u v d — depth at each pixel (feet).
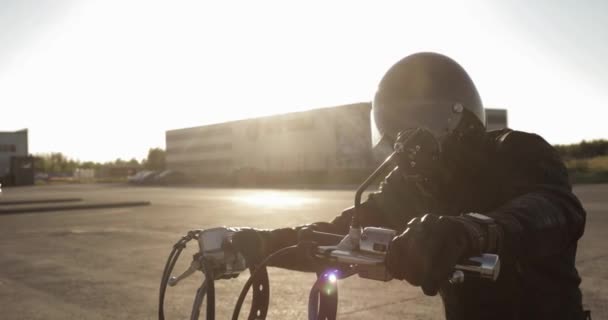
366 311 17.44
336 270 3.76
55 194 130.72
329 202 75.20
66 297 20.30
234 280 22.38
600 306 17.19
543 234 3.41
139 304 19.12
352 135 213.87
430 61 4.45
